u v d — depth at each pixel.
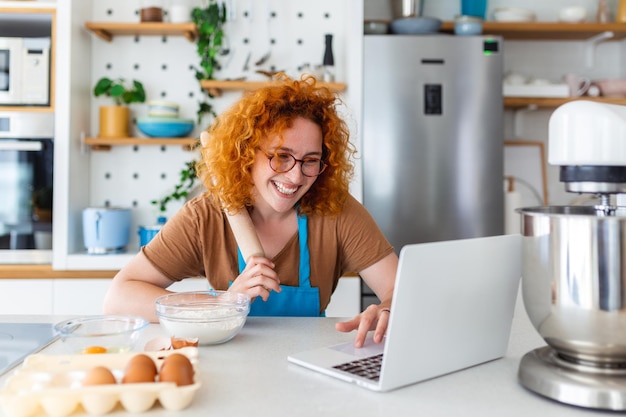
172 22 2.88
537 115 3.19
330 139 1.43
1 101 2.64
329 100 1.44
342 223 1.53
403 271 0.83
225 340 1.11
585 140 0.81
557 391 0.80
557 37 3.10
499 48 2.72
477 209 2.71
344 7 3.02
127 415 0.76
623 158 0.80
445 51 2.70
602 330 0.77
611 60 3.20
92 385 0.76
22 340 1.12
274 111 1.34
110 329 1.06
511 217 2.88
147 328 1.24
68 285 2.63
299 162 1.33
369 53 2.69
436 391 0.86
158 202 2.98
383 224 2.70
